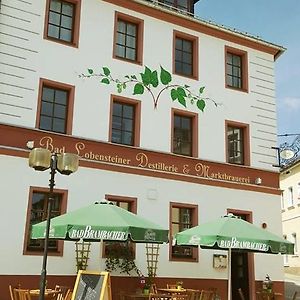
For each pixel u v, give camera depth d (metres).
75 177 15.84
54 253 15.07
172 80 18.83
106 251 16.05
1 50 15.58
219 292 17.89
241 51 21.06
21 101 15.55
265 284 18.91
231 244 12.43
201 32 20.09
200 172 18.52
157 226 12.23
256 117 20.69
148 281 16.42
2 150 14.77
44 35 16.44
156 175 17.42
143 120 17.77
